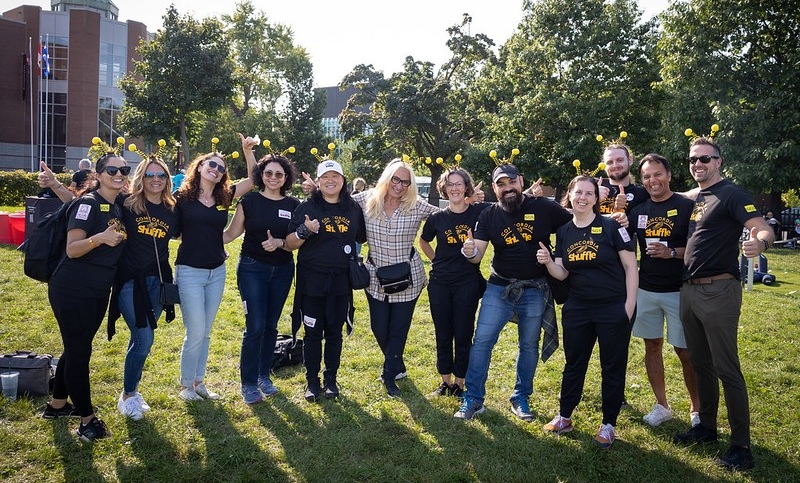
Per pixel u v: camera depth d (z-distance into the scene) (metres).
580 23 25.42
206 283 4.59
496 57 35.75
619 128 25.89
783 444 4.12
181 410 4.47
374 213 4.91
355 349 6.25
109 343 6.01
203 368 4.78
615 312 3.98
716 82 20.59
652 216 4.39
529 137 26.08
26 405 4.30
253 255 4.73
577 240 4.11
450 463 3.81
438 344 5.02
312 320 4.77
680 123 21.94
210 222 4.51
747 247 3.61
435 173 37.53
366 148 38.97
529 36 27.88
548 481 3.61
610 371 4.05
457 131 35.59
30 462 3.62
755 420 4.57
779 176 19.45
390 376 5.05
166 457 3.77
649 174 4.30
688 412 4.71
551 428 4.30
